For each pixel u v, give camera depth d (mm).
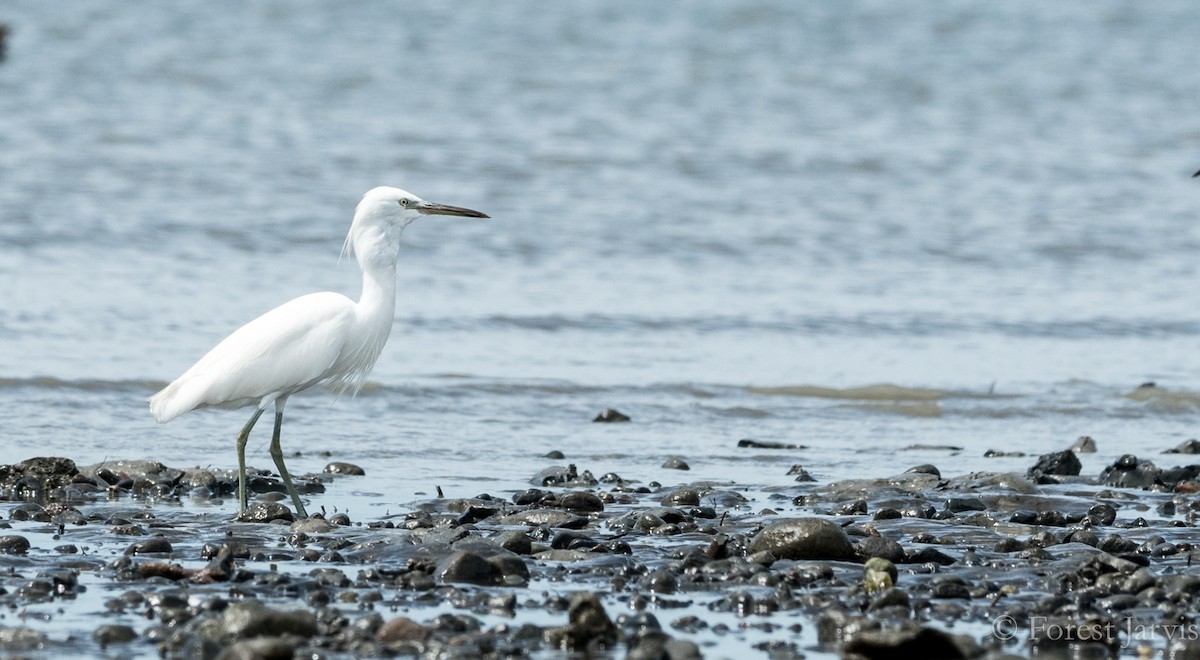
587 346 21188
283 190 30250
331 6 49938
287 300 22719
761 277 25938
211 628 8625
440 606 9508
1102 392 19750
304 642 8523
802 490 13953
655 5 52375
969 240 29141
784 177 33625
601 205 30547
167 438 15930
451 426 17078
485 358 20250
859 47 48219
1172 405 19047
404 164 33031
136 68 40969
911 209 31312
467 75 42438
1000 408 18812
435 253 26453
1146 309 24750
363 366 12883
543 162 33875
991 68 46219
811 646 8852
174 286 23156
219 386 12047
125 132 34281
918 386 19688
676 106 40125
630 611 9500
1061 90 43844
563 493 12875
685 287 24953
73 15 46312
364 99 39406
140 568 10094
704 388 19234
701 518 12555
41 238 25562
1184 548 11258
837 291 25203
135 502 12977
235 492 13484
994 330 23078
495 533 11656
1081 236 29641
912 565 10789
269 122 36438
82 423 16359
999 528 12211
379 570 10195
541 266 25922
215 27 46500
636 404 18391
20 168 30328
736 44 47719
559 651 8641
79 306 21562
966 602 9875
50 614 9148
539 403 18312
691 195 31672
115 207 28016
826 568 10367
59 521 11844
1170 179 34719
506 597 9508
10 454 14922
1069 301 25141
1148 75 45969
